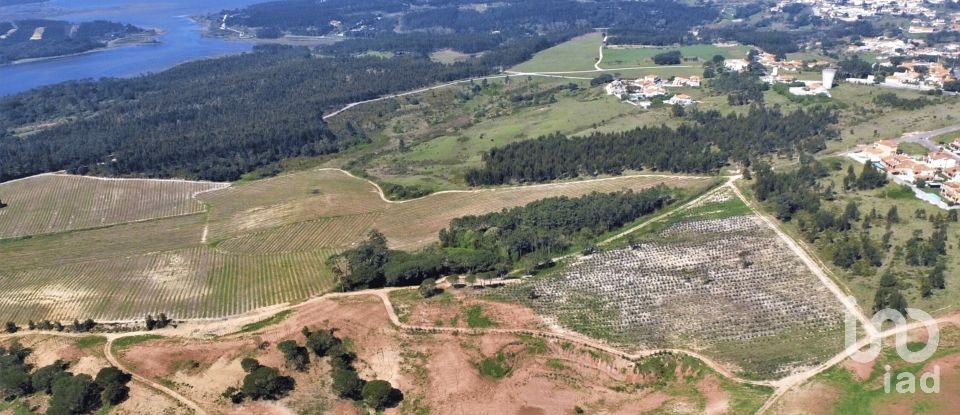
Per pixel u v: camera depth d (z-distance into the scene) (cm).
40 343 19050
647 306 19588
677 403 15612
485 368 17075
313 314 19562
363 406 15900
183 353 17900
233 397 15975
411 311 19600
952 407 14375
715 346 17575
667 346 17662
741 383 16000
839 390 15375
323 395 16188
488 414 15575
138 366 17412
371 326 18762
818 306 19088
